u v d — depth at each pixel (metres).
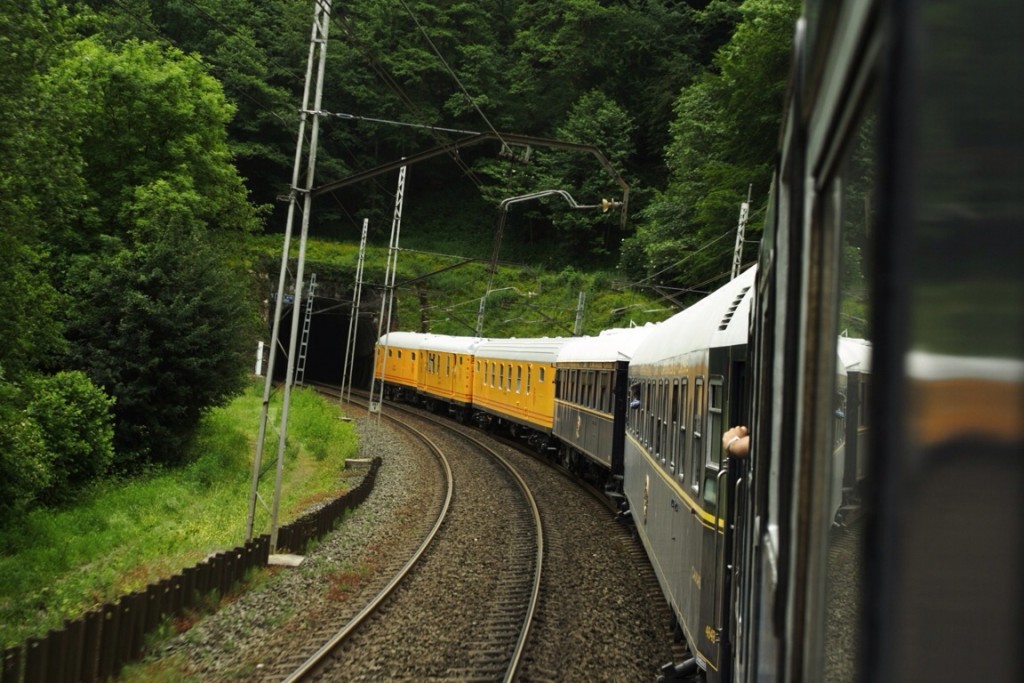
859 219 1.65
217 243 33.66
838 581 1.95
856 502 1.80
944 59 0.94
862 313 1.71
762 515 3.40
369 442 32.66
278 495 15.86
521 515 19.53
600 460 21.27
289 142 69.44
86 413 22.91
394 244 35.59
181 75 34.50
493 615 12.20
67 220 26.81
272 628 11.88
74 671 9.45
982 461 0.87
